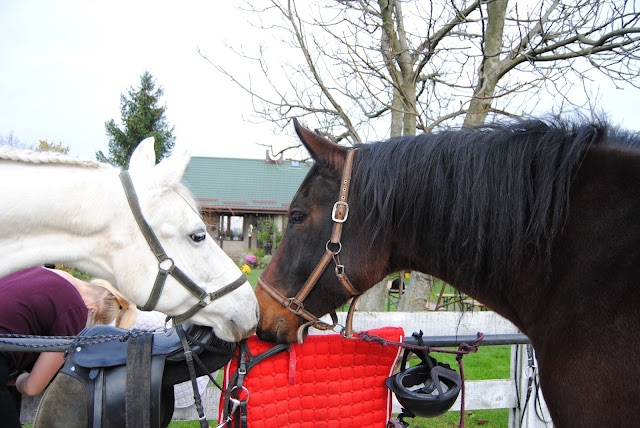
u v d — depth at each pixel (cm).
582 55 309
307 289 149
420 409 152
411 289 384
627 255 106
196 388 144
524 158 126
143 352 145
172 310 142
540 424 267
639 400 98
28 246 131
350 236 145
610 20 283
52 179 131
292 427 164
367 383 173
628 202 111
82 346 147
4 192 124
